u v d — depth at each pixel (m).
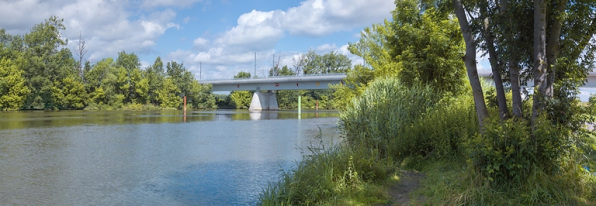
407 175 8.34
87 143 17.59
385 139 10.18
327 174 7.07
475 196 5.75
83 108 67.25
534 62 6.09
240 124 31.08
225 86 83.50
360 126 11.38
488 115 6.96
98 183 9.45
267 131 24.48
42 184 9.34
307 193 6.68
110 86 71.06
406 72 13.25
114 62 89.19
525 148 5.75
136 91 75.31
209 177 10.10
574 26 6.47
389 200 6.49
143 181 9.64
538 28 5.93
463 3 7.83
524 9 6.45
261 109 80.38
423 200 6.24
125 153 14.46
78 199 8.00
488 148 5.82
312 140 18.94
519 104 6.43
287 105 101.06
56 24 67.88
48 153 14.40
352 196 6.62
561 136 5.79
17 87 55.81
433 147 9.53
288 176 7.64
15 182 9.56
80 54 78.44
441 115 10.03
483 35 7.31
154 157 13.48
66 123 30.31
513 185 5.84
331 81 60.91
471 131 8.62
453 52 12.60
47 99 61.72
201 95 84.44
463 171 6.77
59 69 63.84
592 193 5.66
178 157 13.50
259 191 8.59
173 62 85.38
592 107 6.26
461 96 13.41
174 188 8.91
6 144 16.97
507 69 7.23
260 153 14.48
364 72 20.62
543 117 5.81
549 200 5.44
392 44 14.68
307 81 64.69
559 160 5.83
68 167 11.56
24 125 27.73
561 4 6.16
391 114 10.62
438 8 9.02
